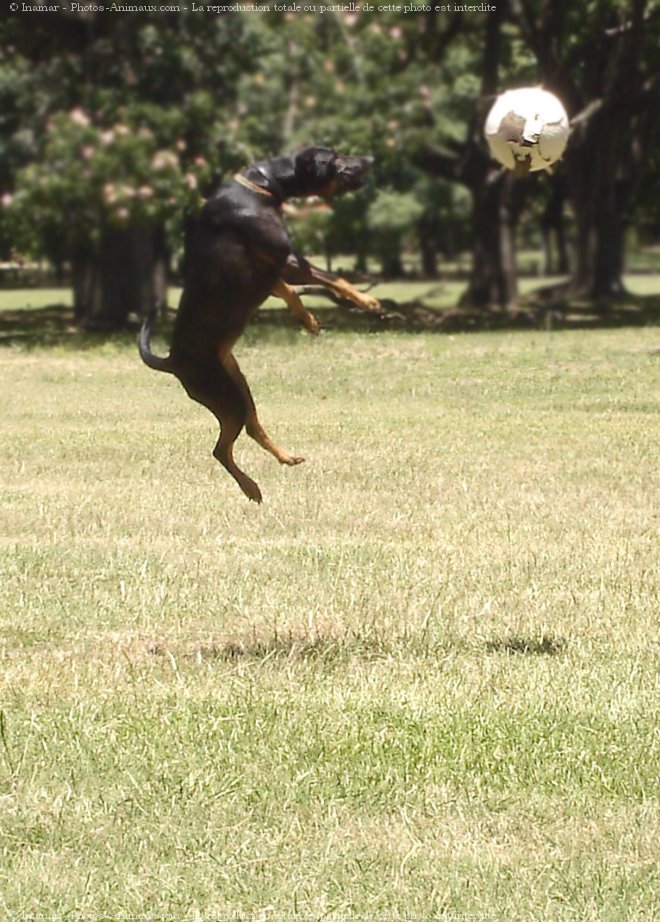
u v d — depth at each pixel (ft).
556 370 94.32
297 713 31.50
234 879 24.40
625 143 185.26
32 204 118.93
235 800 27.45
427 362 97.86
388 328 118.01
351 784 27.96
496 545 47.55
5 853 25.38
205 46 119.96
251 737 30.22
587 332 123.54
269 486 57.47
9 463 62.85
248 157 117.60
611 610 39.83
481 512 52.65
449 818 26.71
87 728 30.73
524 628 38.17
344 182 30.66
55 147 116.67
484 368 94.94
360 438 68.95
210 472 60.39
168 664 35.27
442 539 48.62
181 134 117.60
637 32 146.41
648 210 213.25
